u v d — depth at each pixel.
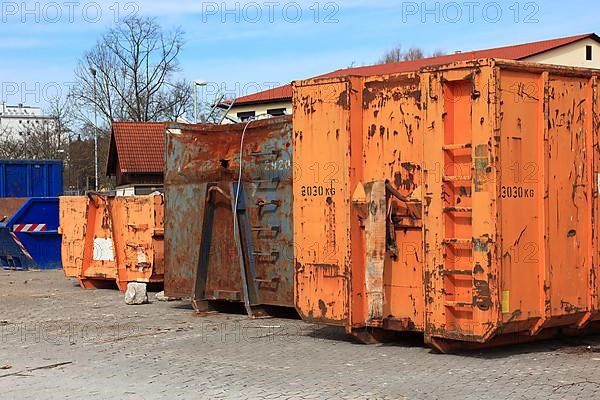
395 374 7.58
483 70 7.77
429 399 6.63
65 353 9.31
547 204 8.13
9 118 88.44
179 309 13.14
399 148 8.65
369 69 46.84
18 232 20.81
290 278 11.27
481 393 6.75
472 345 8.48
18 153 59.16
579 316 8.54
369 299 8.80
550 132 8.20
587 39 45.00
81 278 16.80
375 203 8.68
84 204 16.77
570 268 8.36
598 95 8.70
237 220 11.77
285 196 11.30
